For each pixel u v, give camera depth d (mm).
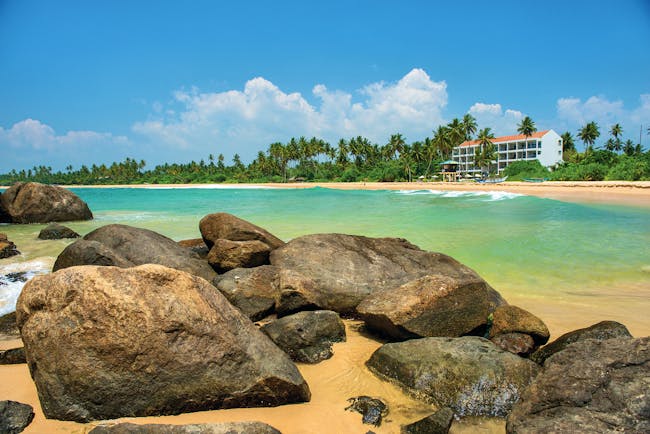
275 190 73000
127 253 9461
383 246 9727
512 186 51375
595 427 3498
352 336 6586
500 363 4762
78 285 4609
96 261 8312
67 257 8469
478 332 6344
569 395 3826
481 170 96625
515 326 5914
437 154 101438
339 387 5004
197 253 11211
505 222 18594
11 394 4855
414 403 4594
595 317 7145
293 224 18938
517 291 8750
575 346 4406
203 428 3699
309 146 115375
